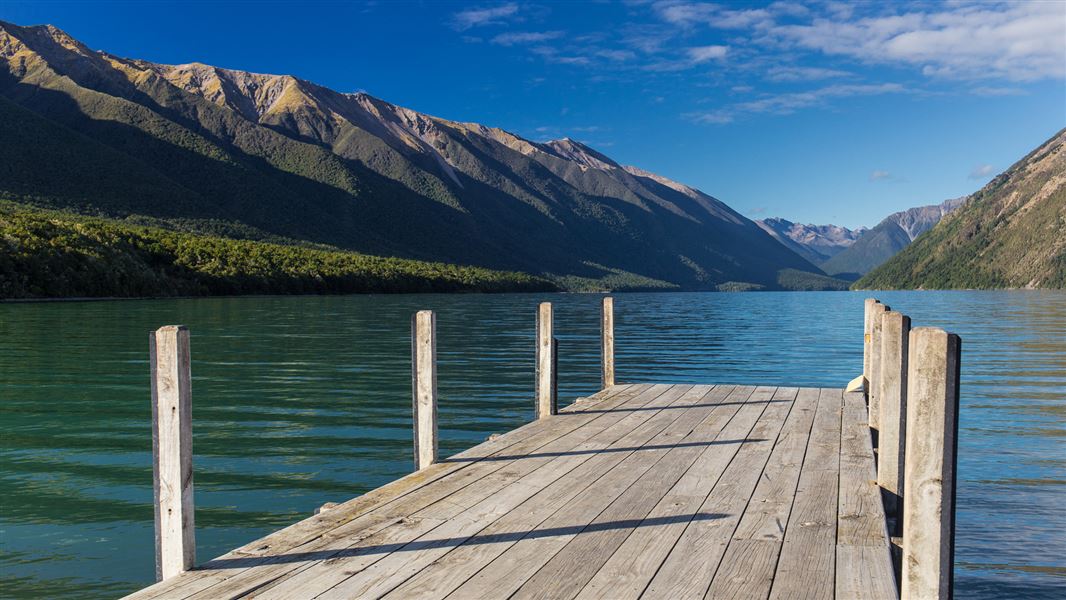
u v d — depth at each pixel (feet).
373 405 48.62
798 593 13.00
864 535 15.99
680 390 37.37
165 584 13.42
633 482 20.39
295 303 222.69
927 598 10.89
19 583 21.29
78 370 65.05
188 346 14.55
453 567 14.23
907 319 18.75
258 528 25.46
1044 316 179.11
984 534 25.76
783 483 20.21
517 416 45.47
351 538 15.87
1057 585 21.70
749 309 241.76
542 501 18.61
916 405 10.91
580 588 13.25
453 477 20.98
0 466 33.53
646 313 204.44
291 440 38.50
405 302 255.91
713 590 13.15
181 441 14.28
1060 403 52.03
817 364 76.54
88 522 26.35
